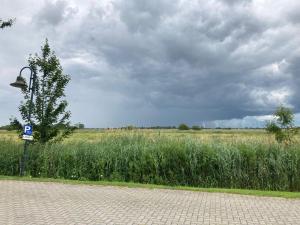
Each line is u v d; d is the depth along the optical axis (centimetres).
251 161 1786
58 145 2027
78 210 1042
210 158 1808
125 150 1916
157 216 992
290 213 1062
